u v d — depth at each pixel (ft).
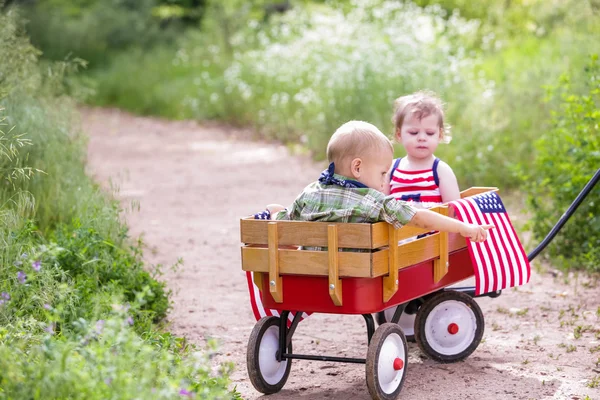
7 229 20.71
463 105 45.98
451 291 19.47
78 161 30.09
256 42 84.23
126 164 52.47
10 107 26.20
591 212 28.14
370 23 65.57
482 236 17.29
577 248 28.22
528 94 43.16
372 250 16.51
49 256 20.22
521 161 38.93
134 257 24.70
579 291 25.11
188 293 26.05
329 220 17.04
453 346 19.53
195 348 19.19
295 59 64.03
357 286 16.56
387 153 17.54
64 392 12.93
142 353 14.55
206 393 14.58
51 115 29.19
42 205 26.37
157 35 104.83
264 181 45.88
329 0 91.45
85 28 102.73
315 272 16.67
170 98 77.82
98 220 25.04
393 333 17.16
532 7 71.15
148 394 12.98
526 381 18.12
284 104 59.47
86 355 13.55
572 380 18.10
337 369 19.40
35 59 29.45
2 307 17.38
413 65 48.80
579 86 38.68
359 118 48.42
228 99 68.90
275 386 17.88
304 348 21.01
